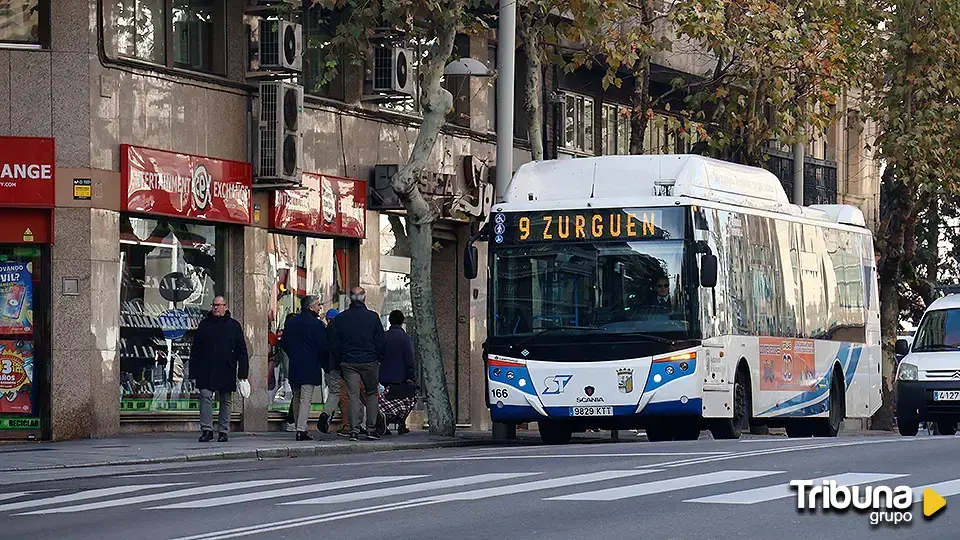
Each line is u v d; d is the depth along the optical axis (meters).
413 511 15.78
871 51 44.03
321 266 36.78
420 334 34.28
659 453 22.00
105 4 30.61
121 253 31.44
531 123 36.16
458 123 41.53
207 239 33.41
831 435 36.47
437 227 41.41
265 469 22.42
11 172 29.98
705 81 43.56
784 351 33.12
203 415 29.44
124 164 30.75
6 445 28.83
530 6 34.44
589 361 29.08
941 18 45.38
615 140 48.53
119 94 30.91
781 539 13.33
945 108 46.25
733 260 30.72
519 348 29.42
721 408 29.77
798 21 41.09
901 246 51.56
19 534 15.34
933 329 35.81
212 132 33.09
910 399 34.78
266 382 34.62
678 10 37.75
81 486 20.75
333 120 36.66
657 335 28.91
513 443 33.12
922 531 13.73
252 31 34.03
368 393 31.53
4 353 30.34
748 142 41.75
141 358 31.92
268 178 33.72
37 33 30.28
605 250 29.28
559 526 14.40
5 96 30.03
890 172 50.25
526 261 29.61
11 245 30.44
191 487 19.53
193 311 33.00
